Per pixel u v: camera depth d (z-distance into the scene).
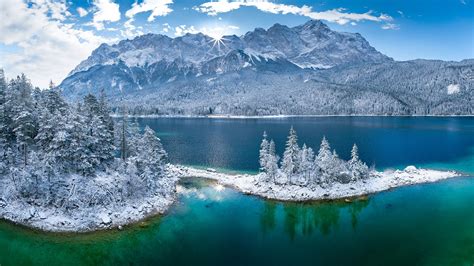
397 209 71.94
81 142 70.06
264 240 57.38
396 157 128.38
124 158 86.62
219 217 67.50
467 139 178.25
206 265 48.50
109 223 61.38
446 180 94.25
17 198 64.12
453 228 61.72
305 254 52.03
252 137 190.00
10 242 54.00
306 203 75.44
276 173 85.56
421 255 51.62
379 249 53.75
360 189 82.56
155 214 67.81
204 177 96.62
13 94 76.25
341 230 61.66
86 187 66.25
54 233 57.53
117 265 48.41
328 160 82.81
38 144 70.50
